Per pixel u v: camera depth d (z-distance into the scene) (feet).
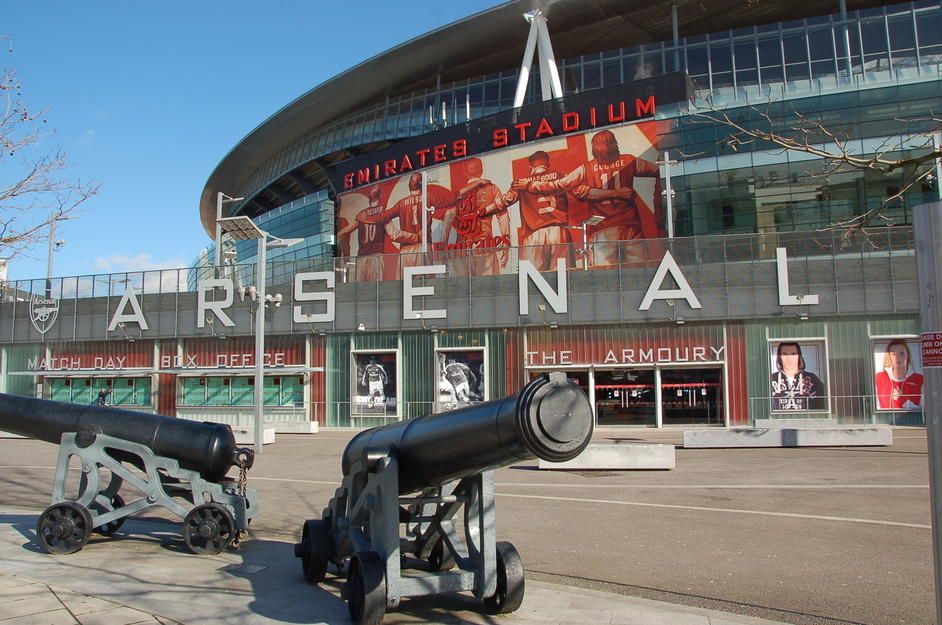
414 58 179.52
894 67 136.77
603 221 131.54
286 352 117.29
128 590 22.65
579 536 31.55
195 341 122.52
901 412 95.55
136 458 30.58
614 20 166.91
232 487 29.89
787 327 99.50
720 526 33.22
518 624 19.36
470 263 111.14
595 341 104.94
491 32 168.55
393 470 19.35
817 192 121.90
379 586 18.44
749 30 148.66
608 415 104.32
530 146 138.62
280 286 117.60
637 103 131.44
